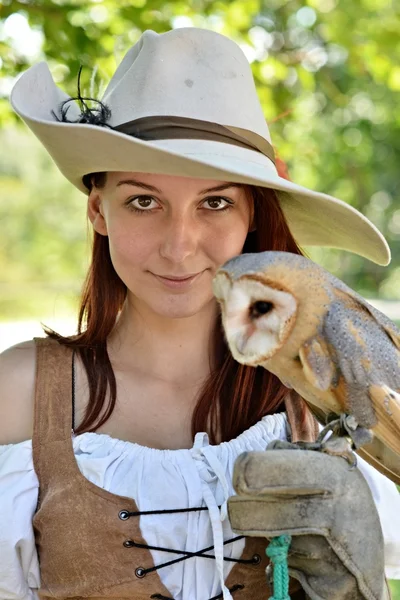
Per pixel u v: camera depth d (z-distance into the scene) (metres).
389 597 1.59
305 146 8.05
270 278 1.33
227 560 1.68
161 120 1.71
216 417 1.88
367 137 9.91
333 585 1.46
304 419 1.90
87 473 1.71
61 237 20.17
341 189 10.56
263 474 1.37
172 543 1.67
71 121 1.92
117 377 1.91
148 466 1.72
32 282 19.38
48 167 20.31
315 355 1.38
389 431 1.40
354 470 1.47
